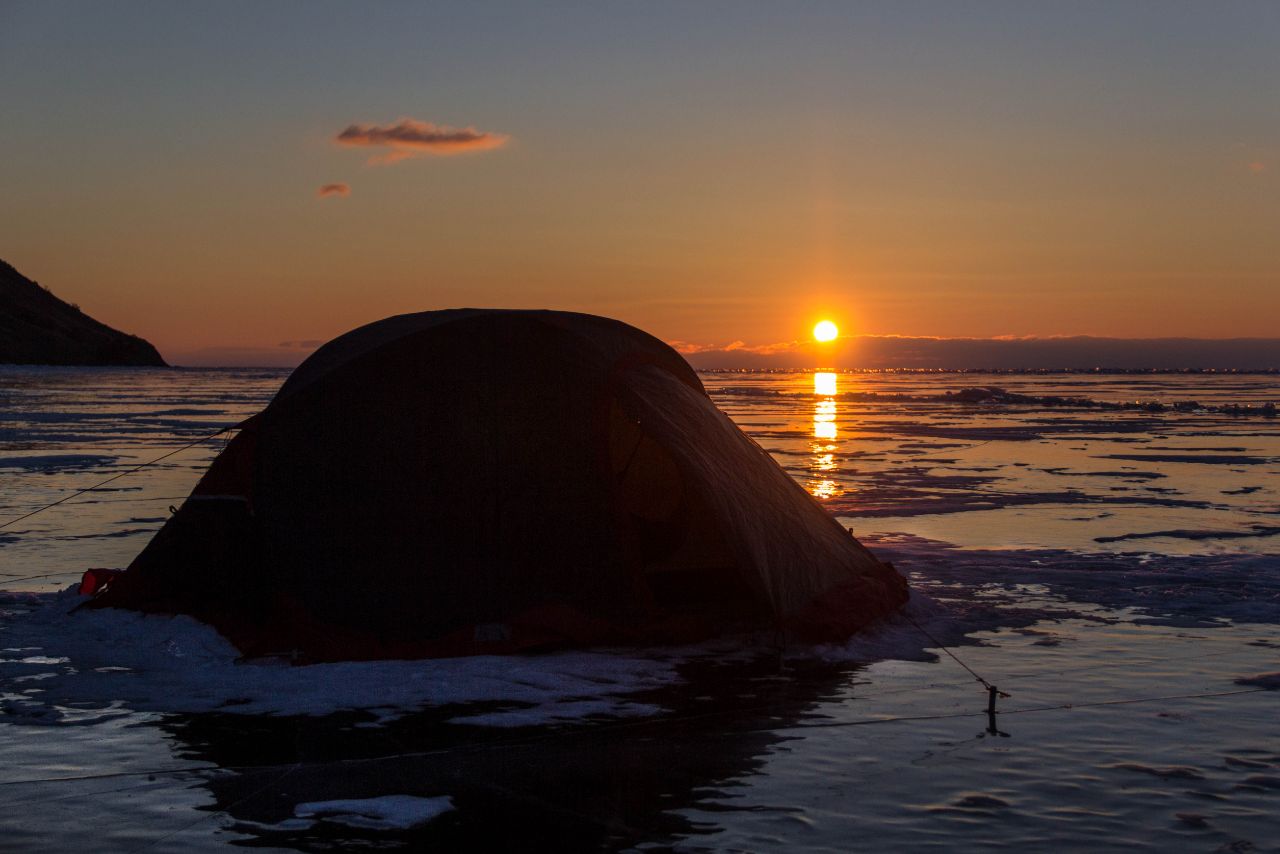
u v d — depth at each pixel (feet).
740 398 229.04
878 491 61.52
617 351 31.01
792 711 22.31
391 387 28.94
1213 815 16.87
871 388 331.16
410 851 15.53
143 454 82.33
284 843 15.85
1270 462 80.59
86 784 18.22
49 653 26.53
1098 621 30.55
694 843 15.80
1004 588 34.99
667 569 33.35
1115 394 255.09
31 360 553.23
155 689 23.72
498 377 29.17
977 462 80.23
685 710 22.35
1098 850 15.57
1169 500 57.93
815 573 29.27
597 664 25.84
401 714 22.07
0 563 38.32
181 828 16.43
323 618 26.91
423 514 27.91
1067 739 20.53
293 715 21.99
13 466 72.64
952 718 21.83
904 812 16.98
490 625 27.20
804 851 15.52
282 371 589.73
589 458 28.60
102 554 40.09
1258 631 29.40
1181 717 21.93
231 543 28.37
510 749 19.98
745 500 29.22
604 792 17.85
